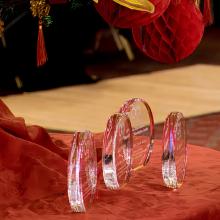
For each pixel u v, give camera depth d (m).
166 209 2.92
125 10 2.68
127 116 3.23
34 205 3.02
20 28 8.39
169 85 9.45
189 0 2.82
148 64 11.18
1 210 2.96
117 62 11.36
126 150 3.23
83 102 8.34
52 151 3.53
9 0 2.99
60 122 7.28
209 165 3.67
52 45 8.89
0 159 3.20
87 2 3.00
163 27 2.83
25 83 8.95
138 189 3.21
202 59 11.55
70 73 9.31
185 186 3.28
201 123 6.86
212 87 9.28
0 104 3.60
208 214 2.94
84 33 9.18
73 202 2.87
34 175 3.18
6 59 8.78
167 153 3.23
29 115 7.66
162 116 7.47
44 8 2.91
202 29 2.89
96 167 3.03
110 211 2.90
